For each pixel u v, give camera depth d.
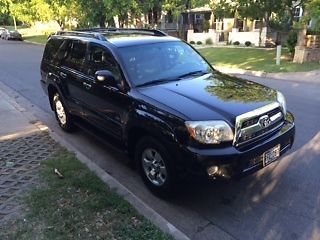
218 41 29.34
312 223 3.98
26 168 5.09
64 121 6.98
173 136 4.03
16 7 41.16
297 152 5.84
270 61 16.98
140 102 4.50
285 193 4.59
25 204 4.12
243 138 4.01
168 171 4.21
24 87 12.00
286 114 4.85
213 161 3.84
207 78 5.11
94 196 4.27
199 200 4.50
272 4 18.02
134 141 4.88
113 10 23.98
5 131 6.80
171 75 5.14
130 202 4.16
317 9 14.73
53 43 7.29
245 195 4.57
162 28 32.31
